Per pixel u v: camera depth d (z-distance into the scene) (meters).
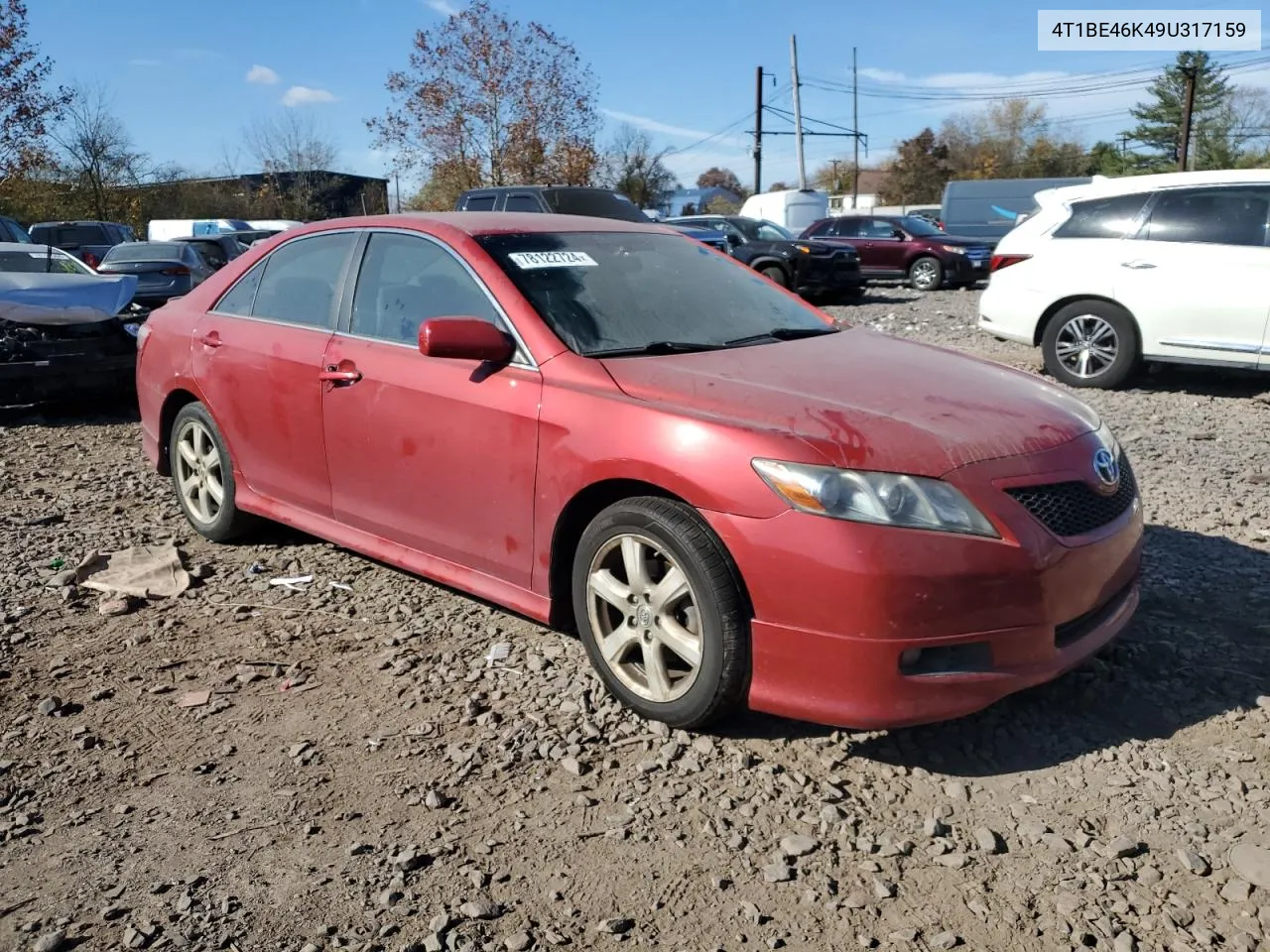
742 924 2.53
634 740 3.34
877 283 24.00
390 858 2.79
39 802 3.09
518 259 4.02
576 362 3.61
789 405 3.25
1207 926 2.48
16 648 4.12
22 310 8.26
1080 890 2.62
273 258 4.98
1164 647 3.83
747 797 3.03
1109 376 8.98
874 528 2.94
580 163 31.27
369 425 4.21
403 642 4.10
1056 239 9.19
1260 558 4.77
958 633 2.97
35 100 29.75
